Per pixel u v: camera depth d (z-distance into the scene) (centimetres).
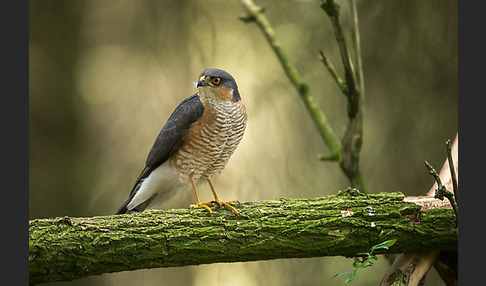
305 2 1304
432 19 1171
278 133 1360
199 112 806
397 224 716
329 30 1262
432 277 1142
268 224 696
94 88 1356
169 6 1354
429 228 721
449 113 1157
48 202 1307
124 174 1322
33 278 630
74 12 1355
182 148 819
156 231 667
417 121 1184
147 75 1342
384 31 1198
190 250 672
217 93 805
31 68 1330
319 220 706
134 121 1334
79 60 1352
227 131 816
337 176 1307
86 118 1345
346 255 727
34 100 1326
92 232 648
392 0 1191
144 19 1356
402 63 1191
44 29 1341
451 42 1157
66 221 649
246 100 1376
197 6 1359
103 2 1370
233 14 1366
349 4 875
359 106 880
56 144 1327
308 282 1290
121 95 1342
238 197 1359
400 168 1187
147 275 1328
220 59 1368
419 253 759
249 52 1380
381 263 1219
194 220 687
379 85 1209
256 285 1327
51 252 627
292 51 1311
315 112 987
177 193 880
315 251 705
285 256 705
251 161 1362
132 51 1355
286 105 1358
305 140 1345
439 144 1157
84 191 1321
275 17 1334
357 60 878
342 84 871
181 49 1348
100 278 1314
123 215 682
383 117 1210
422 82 1180
